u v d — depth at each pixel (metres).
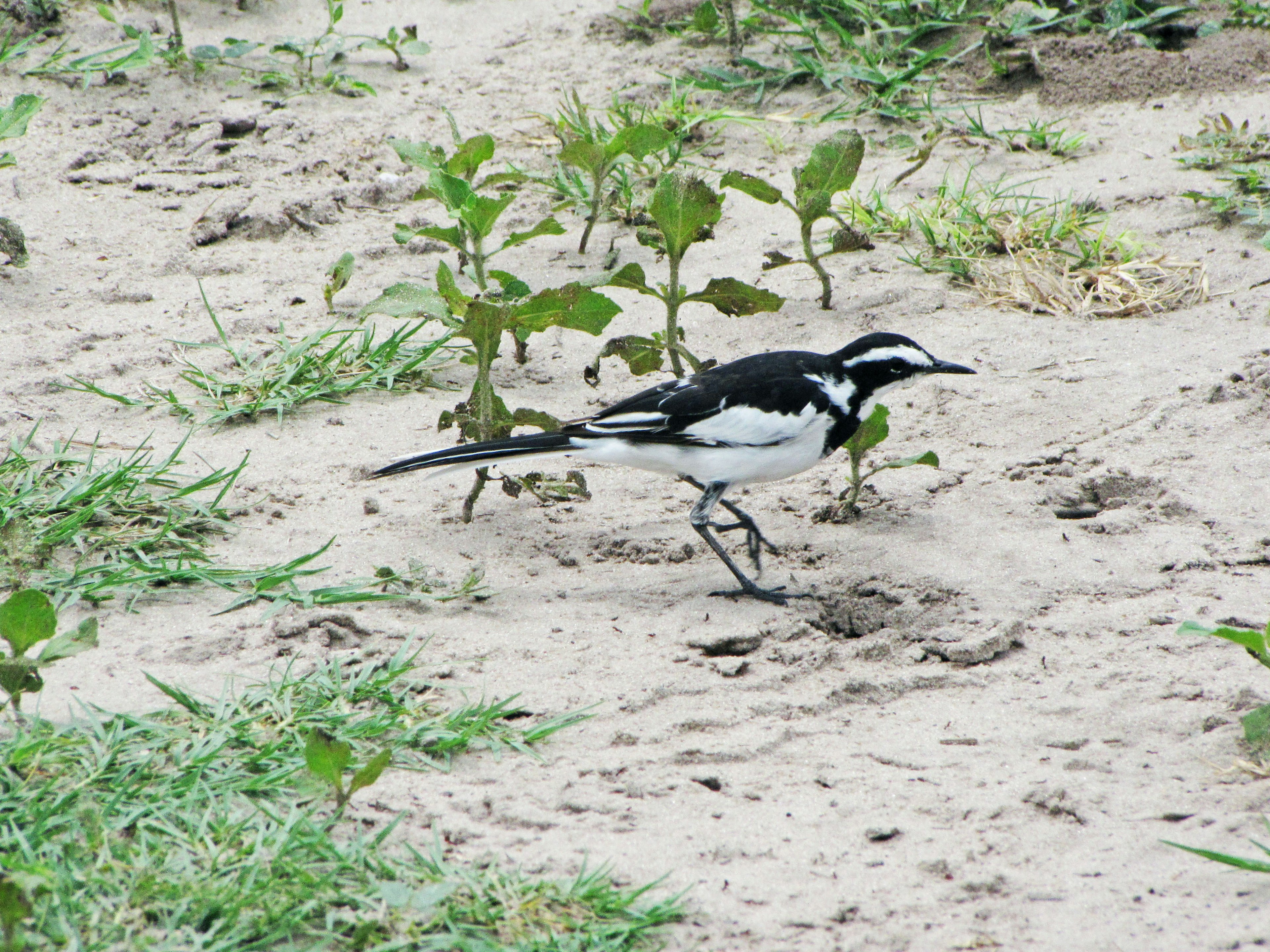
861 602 9.31
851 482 10.46
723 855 6.66
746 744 7.61
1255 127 17.23
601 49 19.69
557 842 6.70
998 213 15.34
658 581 9.62
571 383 12.72
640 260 14.96
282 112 17.55
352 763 7.16
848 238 13.81
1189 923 6.18
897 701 8.18
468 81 18.75
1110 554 9.70
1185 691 8.09
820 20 20.14
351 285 14.20
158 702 7.64
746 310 11.87
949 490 10.79
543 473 11.35
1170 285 14.09
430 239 14.18
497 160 16.94
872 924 6.21
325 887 6.14
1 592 8.75
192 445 11.22
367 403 12.27
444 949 5.88
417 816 6.84
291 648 8.38
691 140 17.62
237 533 9.91
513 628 8.84
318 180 16.27
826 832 6.87
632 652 8.55
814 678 8.34
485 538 10.16
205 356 12.65
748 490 11.12
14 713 7.41
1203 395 11.82
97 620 8.23
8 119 13.41
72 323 13.05
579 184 16.05
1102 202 15.79
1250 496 10.33
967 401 12.12
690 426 9.39
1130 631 8.75
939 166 16.88
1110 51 19.02
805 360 9.78
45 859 6.15
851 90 18.75
